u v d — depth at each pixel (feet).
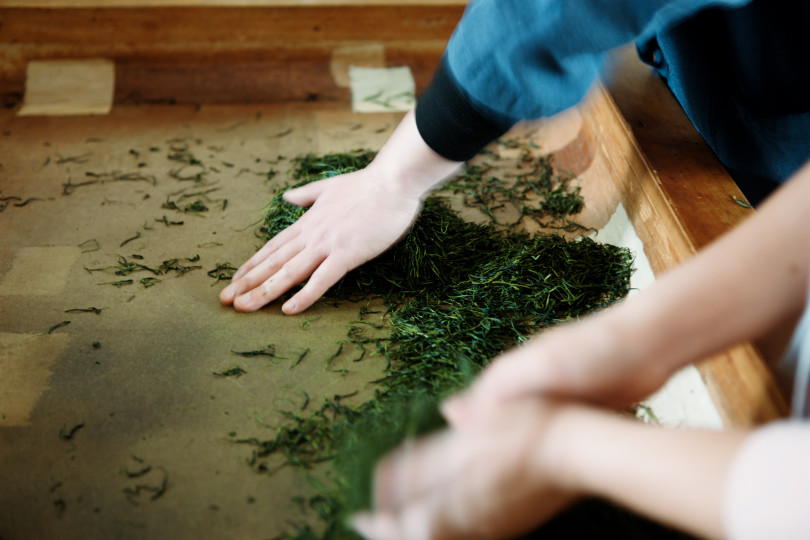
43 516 2.58
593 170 3.48
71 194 3.50
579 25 2.47
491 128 2.73
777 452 1.52
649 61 3.27
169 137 3.82
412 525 2.00
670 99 3.34
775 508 1.47
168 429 2.77
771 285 1.88
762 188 3.15
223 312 3.08
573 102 2.63
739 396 2.53
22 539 2.54
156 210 3.45
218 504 2.62
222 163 3.69
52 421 2.77
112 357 2.94
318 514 2.61
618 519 2.55
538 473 1.81
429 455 2.06
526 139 3.84
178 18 3.96
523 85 2.59
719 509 1.56
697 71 3.04
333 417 2.81
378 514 2.15
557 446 1.78
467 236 3.33
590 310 3.10
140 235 3.34
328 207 3.09
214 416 2.80
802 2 2.84
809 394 2.19
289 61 4.09
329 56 4.11
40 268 3.20
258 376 2.91
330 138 3.84
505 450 1.83
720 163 3.10
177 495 2.63
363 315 3.10
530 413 1.85
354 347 3.00
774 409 2.41
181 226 3.39
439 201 3.50
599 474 1.73
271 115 3.96
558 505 1.90
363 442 2.69
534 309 3.10
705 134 3.11
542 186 3.61
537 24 2.49
